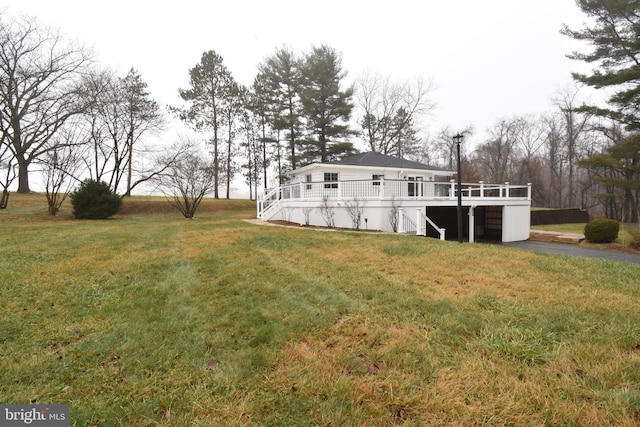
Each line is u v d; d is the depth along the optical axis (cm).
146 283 451
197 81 2805
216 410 188
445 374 219
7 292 407
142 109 2288
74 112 1822
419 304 356
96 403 198
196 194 1934
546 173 3706
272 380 216
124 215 2014
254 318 321
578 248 1270
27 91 1802
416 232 1159
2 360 247
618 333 273
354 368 229
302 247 730
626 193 2538
